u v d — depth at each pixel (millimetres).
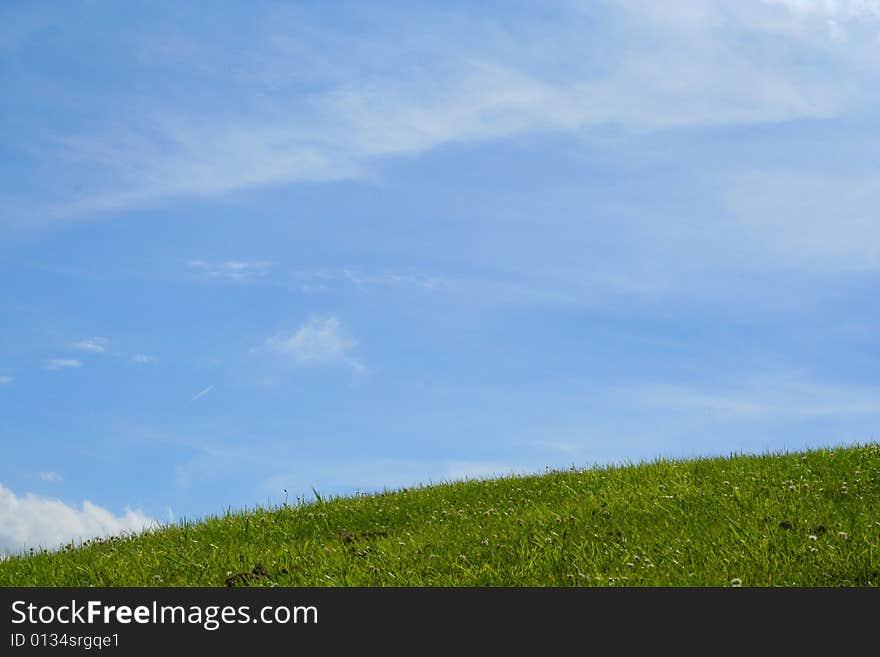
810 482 13734
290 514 16156
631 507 13148
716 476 15180
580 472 17547
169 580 11500
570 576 9938
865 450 16047
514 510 14227
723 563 9734
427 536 12742
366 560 11531
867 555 9398
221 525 15586
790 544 9992
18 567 13617
